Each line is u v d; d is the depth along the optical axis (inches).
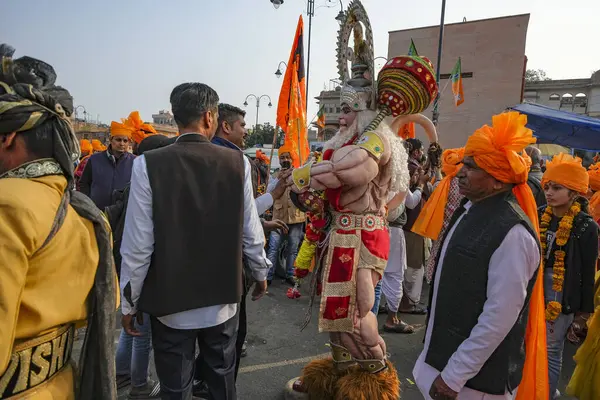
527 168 69.3
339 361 105.7
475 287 67.2
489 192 70.9
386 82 98.9
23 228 41.1
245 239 87.7
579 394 106.3
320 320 98.1
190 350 82.3
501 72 806.5
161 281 76.0
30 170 46.1
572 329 111.3
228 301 81.4
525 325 68.5
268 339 158.1
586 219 107.7
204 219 78.7
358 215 99.1
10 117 44.4
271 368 136.0
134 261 75.9
